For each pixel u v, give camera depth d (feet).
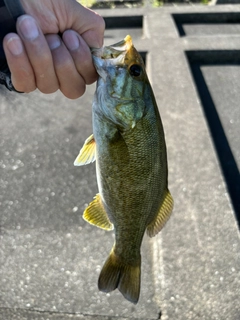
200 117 2.54
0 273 1.74
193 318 1.52
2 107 2.87
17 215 2.04
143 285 1.65
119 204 1.19
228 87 3.00
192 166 2.15
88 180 2.24
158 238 1.79
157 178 1.19
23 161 2.39
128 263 1.26
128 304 1.59
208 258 1.70
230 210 1.90
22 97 2.98
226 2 4.34
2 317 1.57
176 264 1.68
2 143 2.53
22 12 0.96
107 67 1.10
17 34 0.95
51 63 0.99
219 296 1.57
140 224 1.23
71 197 2.14
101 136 1.15
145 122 1.15
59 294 1.65
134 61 1.13
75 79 1.07
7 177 2.28
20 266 1.77
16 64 0.97
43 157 2.41
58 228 1.96
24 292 1.66
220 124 2.59
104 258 1.79
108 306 1.59
